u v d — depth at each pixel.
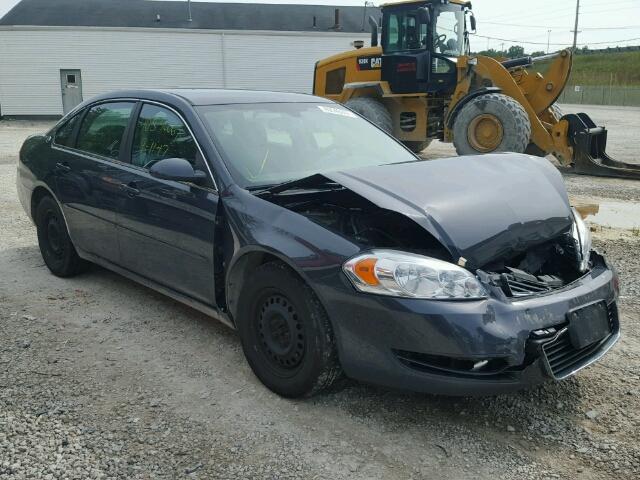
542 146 11.81
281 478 2.70
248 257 3.47
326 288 3.00
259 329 3.41
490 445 2.94
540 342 2.81
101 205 4.54
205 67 34.19
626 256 6.02
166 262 4.04
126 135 4.49
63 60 32.75
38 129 26.39
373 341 2.90
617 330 3.36
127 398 3.37
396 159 4.44
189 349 3.97
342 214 3.47
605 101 49.59
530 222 3.29
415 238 3.27
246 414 3.21
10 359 3.82
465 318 2.76
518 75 12.45
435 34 12.87
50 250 5.39
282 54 34.84
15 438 2.98
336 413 3.22
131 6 36.19
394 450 2.90
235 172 3.71
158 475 2.72
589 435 3.01
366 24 36.66
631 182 10.78
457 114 12.15
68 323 4.39
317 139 4.32
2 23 32.31
